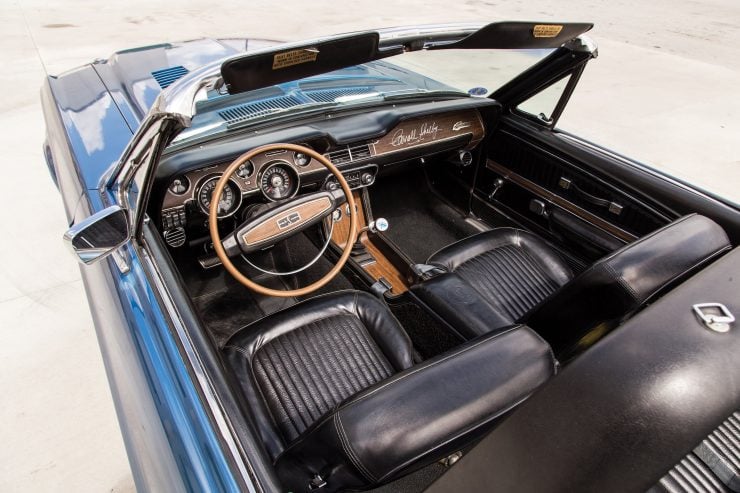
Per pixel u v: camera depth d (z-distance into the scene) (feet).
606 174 7.11
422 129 7.81
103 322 4.23
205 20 27.58
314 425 2.99
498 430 2.32
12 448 5.75
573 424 2.14
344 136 6.78
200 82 3.63
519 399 3.04
